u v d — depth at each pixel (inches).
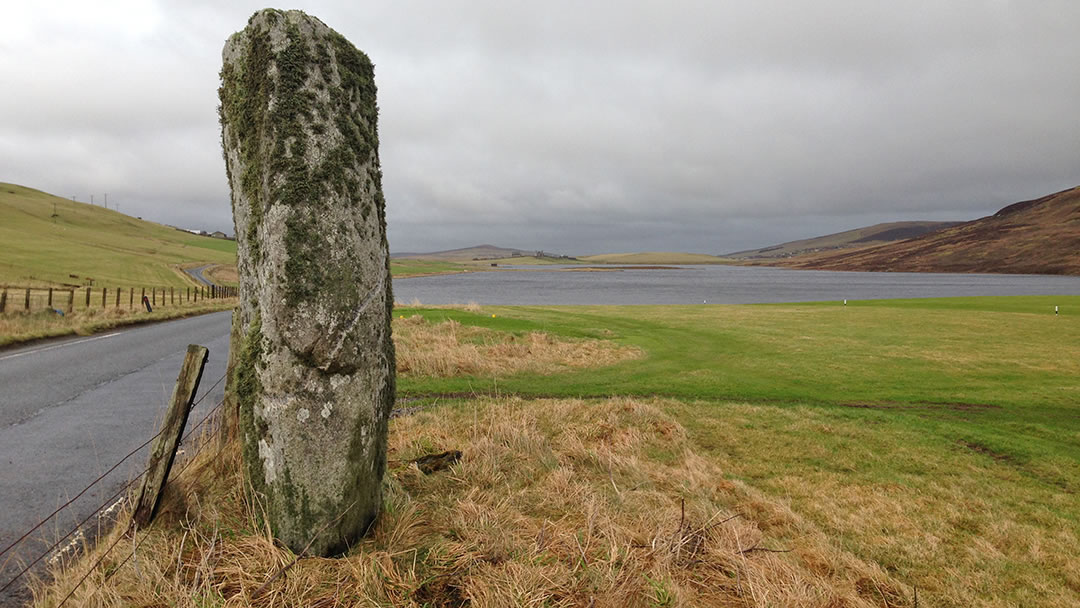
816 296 2544.3
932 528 198.8
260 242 121.6
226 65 136.6
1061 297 1544.0
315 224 117.5
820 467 261.1
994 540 191.3
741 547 149.6
